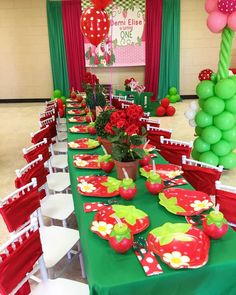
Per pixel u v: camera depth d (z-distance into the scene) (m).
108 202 1.63
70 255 2.20
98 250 1.27
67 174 2.74
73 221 2.69
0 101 8.08
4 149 4.66
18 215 1.64
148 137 2.88
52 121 3.43
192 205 1.55
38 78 7.88
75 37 7.30
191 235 1.31
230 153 3.48
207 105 3.17
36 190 1.80
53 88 7.89
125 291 1.10
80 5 7.05
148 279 1.11
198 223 1.41
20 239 1.32
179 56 7.63
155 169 1.92
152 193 1.68
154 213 1.51
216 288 1.20
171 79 7.70
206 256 1.18
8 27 7.41
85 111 3.72
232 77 3.28
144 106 6.48
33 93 8.02
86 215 1.52
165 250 1.23
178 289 1.16
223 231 1.27
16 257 1.26
